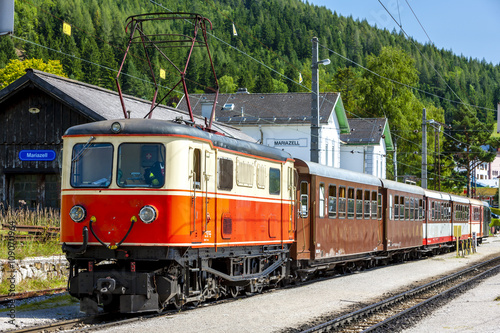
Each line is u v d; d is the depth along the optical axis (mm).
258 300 13898
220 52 129500
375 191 22672
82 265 11414
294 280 17422
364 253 21688
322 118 45625
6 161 22625
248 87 110875
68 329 10031
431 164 68688
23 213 20109
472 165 84375
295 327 10742
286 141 46188
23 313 11500
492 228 74750
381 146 59188
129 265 11055
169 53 98375
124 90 96562
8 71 66375
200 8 139125
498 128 22266
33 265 14766
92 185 11117
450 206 35969
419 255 30250
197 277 12023
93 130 11258
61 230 11266
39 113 22344
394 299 14398
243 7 154250
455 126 81688
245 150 13531
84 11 120188
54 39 107750
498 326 11406
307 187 17141
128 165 11062
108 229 10938
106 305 11773
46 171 22266
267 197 14602
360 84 71000
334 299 14633
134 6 149000
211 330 10117
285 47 140500
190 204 11250
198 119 30422
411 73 70250
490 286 18625
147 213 10805
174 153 11039
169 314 11516
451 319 12312
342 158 57312
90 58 99375
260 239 14195
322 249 17734
